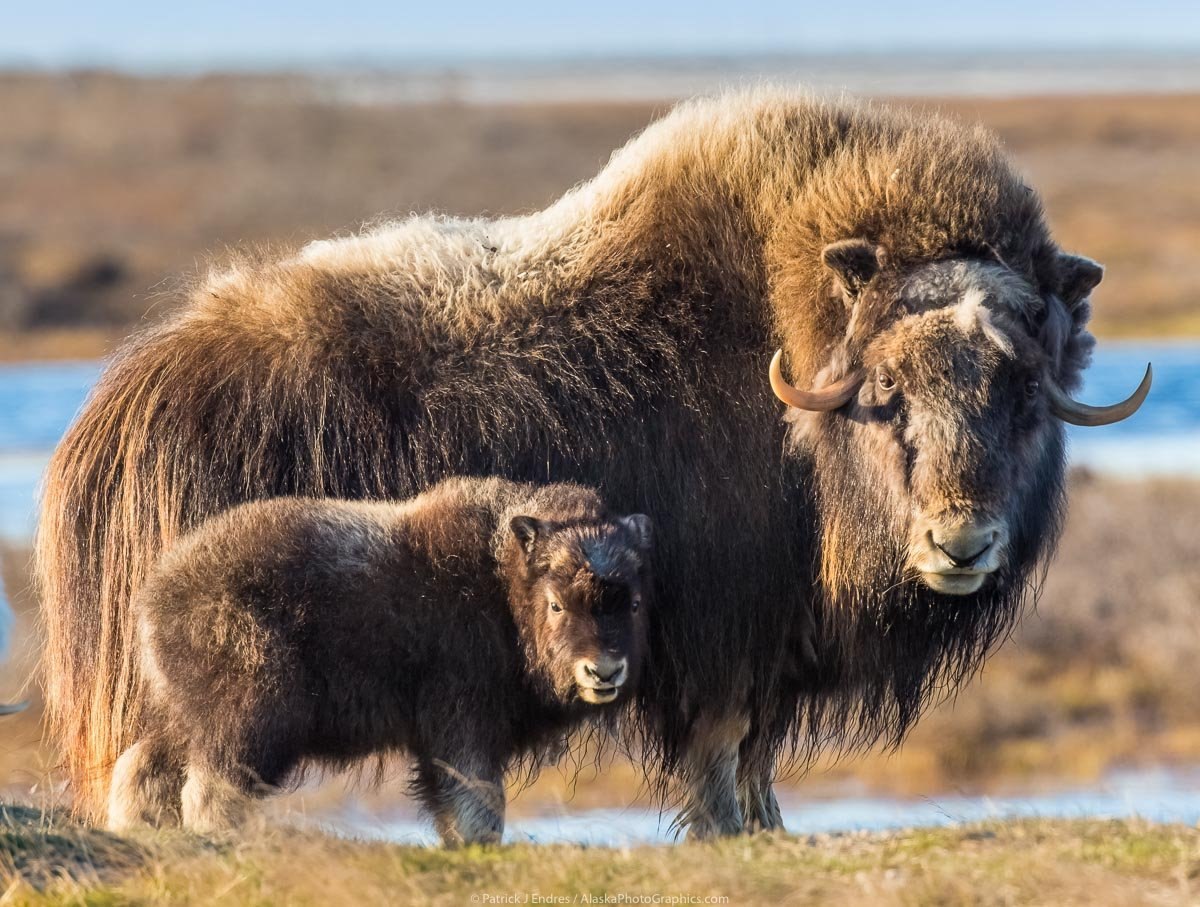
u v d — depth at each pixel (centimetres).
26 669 4222
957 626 2398
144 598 2177
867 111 2555
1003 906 1795
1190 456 7950
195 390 2394
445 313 2444
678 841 2464
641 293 2441
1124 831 2088
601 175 2598
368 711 2147
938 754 4866
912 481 2211
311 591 2108
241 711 2083
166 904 1808
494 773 2178
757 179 2480
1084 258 2373
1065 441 2488
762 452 2392
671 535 2381
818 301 2361
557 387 2406
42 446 8519
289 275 2503
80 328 16550
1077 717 5194
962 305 2234
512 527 2128
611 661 2092
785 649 2442
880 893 1806
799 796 4547
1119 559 6091
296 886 1827
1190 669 5397
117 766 2205
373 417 2381
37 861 1916
